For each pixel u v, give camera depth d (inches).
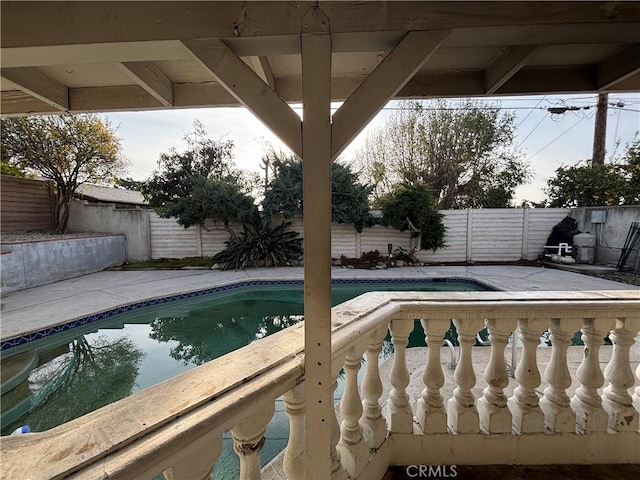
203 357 154.6
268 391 30.4
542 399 58.9
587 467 55.6
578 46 56.4
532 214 381.7
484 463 55.6
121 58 40.6
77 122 371.2
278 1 35.4
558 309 54.4
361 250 391.9
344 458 46.4
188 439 23.1
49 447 20.6
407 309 53.2
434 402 55.8
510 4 37.1
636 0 37.4
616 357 57.7
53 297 226.5
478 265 367.2
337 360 40.4
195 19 36.3
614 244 331.0
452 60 60.4
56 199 396.5
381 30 36.8
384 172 534.9
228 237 405.4
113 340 175.2
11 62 41.3
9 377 135.0
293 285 295.9
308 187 35.8
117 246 378.0
